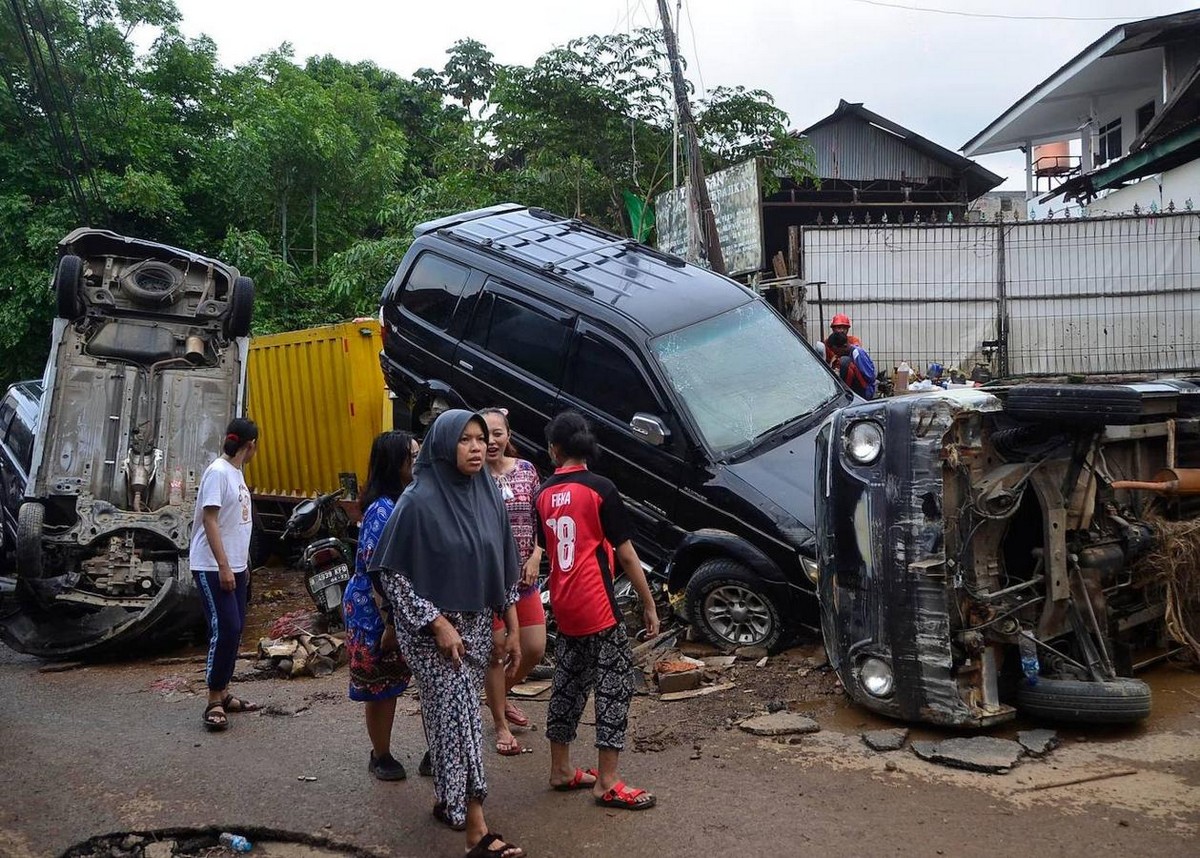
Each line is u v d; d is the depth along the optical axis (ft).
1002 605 16.76
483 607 13.57
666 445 23.52
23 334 60.29
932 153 80.64
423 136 94.17
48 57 64.28
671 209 49.06
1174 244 43.57
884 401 17.48
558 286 26.58
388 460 15.55
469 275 28.40
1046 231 44.52
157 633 26.09
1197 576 18.89
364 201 68.59
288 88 72.43
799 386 25.85
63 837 14.42
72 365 28.73
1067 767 15.40
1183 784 14.58
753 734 17.42
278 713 20.29
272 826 14.56
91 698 22.18
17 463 35.86
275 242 67.67
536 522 16.74
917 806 14.29
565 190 55.06
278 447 40.09
